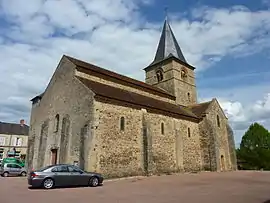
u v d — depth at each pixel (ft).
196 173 67.77
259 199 26.20
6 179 55.36
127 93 70.18
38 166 64.34
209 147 77.20
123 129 57.16
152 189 35.96
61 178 37.99
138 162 58.39
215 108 86.79
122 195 30.25
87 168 48.49
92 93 53.98
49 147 63.10
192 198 27.45
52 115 66.39
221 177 54.90
